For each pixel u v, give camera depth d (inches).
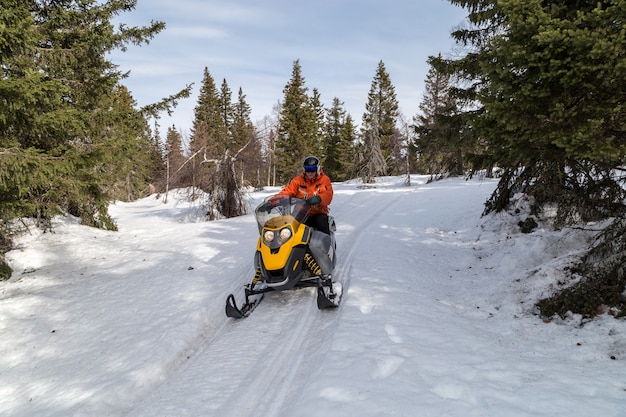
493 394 112.3
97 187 502.0
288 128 1651.1
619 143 136.5
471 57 323.9
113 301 271.1
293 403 122.5
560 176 228.2
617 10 120.0
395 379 124.0
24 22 253.3
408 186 1087.6
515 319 175.0
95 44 415.2
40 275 366.6
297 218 208.8
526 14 138.6
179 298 254.2
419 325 169.6
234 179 772.0
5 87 234.7
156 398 145.7
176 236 507.2
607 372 119.9
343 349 149.6
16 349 211.5
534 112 141.5
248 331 192.1
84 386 159.3
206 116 1748.3
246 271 294.2
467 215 428.1
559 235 261.6
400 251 310.3
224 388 143.9
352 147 1755.7
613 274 165.6
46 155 275.7
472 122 166.6
